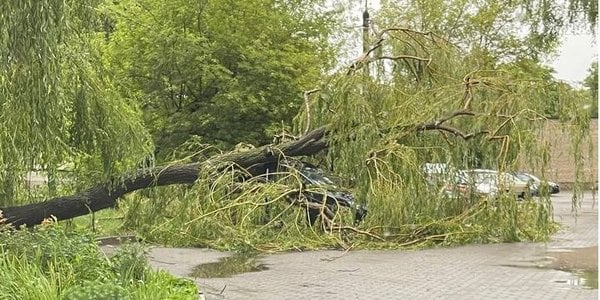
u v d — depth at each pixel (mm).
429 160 13156
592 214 21250
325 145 13406
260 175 13352
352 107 12953
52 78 9570
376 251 12391
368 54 14281
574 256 11609
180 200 13375
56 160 10969
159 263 11062
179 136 19562
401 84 14133
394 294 8461
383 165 12594
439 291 8617
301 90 19344
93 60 11578
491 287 8836
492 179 12844
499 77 13406
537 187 12750
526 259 11305
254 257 11734
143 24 19828
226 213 12570
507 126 12797
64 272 6766
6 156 9891
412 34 14578
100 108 11344
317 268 10547
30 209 11414
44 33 9203
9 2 9094
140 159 11867
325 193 12805
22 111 9625
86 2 10805
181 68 19484
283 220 12758
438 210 12781
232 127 19422
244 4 19828
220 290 8766
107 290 5883
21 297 5879
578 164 12914
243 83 19266
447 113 13000
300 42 21109
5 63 9180
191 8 19609
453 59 14305
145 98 19719
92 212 12328
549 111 13086
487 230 13070
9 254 7051
